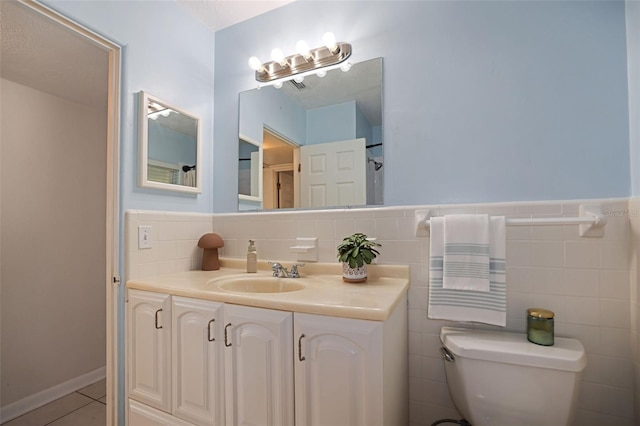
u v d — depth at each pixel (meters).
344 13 1.56
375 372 0.84
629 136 1.07
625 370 1.04
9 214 1.83
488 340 1.09
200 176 1.73
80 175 2.19
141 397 1.25
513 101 1.23
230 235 1.77
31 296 1.90
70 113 2.14
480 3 1.30
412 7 1.42
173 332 1.18
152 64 1.50
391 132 1.43
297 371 0.94
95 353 2.22
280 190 1.66
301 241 1.55
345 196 1.51
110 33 1.32
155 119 1.50
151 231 1.45
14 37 1.42
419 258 1.34
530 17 1.22
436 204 1.33
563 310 1.12
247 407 1.02
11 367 1.79
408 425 1.29
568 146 1.15
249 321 1.02
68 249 2.10
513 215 1.20
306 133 1.62
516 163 1.22
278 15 1.72
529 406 0.96
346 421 0.87
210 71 1.87
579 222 1.04
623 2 1.10
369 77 1.49
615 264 1.07
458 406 1.11
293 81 1.66
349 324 0.88
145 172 1.42
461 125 1.31
